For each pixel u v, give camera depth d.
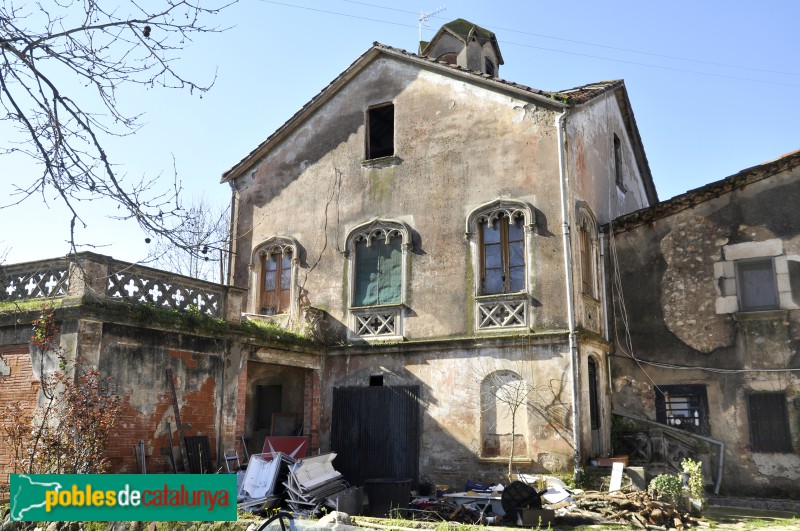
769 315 15.91
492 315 16.66
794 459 15.09
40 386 12.57
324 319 18.88
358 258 19.03
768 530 11.72
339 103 20.41
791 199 16.23
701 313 16.78
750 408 15.80
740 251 16.56
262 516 12.23
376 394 17.67
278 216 20.62
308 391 18.33
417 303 17.70
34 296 13.47
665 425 16.50
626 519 12.27
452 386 16.73
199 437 14.23
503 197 17.09
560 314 15.87
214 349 15.01
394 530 10.59
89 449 11.51
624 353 17.53
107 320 12.70
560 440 15.12
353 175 19.58
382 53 19.86
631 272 17.89
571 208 16.44
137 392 13.16
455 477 16.16
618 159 21.30
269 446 16.92
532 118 17.22
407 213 18.42
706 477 15.59
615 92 21.27
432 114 18.70
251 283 20.50
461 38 22.47
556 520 12.33
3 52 6.64
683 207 17.45
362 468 17.38
